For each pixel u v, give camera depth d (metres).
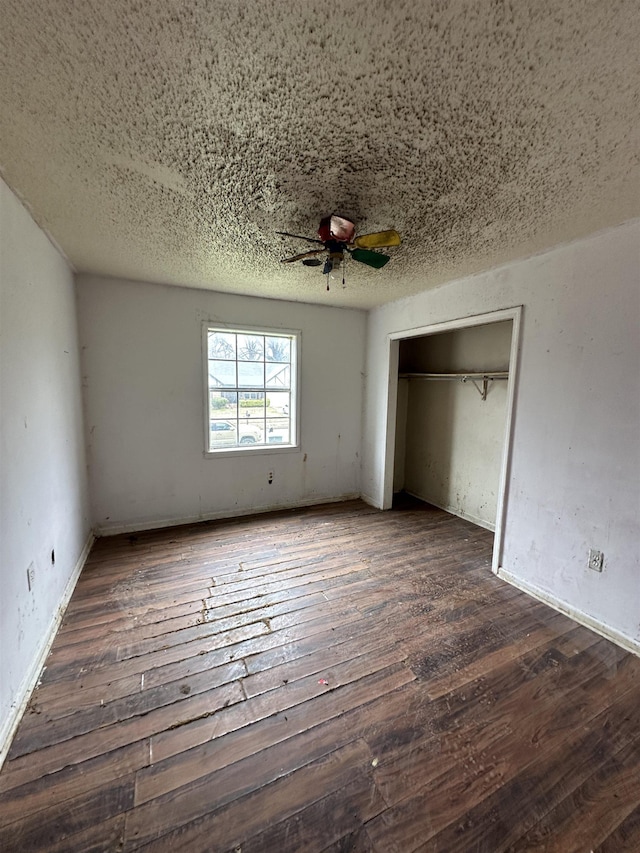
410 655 1.92
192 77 1.09
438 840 1.14
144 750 1.40
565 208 1.83
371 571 2.78
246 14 0.90
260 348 3.96
